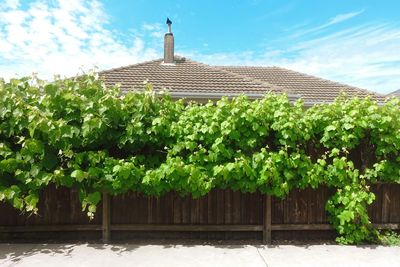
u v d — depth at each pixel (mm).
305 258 4355
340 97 5281
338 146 4941
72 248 4695
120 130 4805
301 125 4828
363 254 4508
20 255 4410
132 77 8719
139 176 4551
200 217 5148
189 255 4434
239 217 5172
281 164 4707
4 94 4527
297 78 12289
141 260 4242
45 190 5059
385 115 4852
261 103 4887
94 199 4508
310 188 5199
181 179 4566
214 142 4738
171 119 4898
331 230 5203
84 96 4656
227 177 4566
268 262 4207
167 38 10656
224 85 8297
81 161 4520
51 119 4379
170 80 8570
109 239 5004
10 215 5039
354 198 4777
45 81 4711
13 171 4496
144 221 5113
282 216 5164
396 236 5145
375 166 4922
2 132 4645
